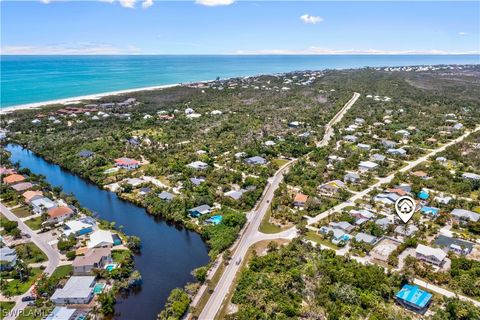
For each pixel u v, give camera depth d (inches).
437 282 2984.7
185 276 3216.0
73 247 3572.8
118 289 2957.7
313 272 3024.1
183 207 4315.9
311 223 4033.0
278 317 2534.5
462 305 2600.9
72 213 4212.6
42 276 3046.3
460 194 4729.3
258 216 4242.1
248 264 3277.6
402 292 2790.4
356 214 4079.7
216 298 2847.0
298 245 3462.1
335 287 2829.7
